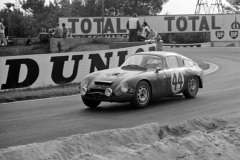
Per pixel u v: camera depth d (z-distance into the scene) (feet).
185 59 36.65
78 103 35.19
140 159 15.39
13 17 176.55
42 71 48.24
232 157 16.99
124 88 29.89
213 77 57.11
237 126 21.91
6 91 44.73
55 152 16.06
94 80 30.99
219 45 127.44
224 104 33.01
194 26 128.36
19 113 30.22
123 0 221.87
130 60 34.04
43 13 223.51
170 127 21.70
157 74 32.40
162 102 34.47
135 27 69.77
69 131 23.56
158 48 65.31
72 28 126.11
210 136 18.81
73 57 51.08
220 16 127.95
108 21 125.80
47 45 85.87
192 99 36.04
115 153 15.64
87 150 16.85
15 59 45.88
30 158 15.19
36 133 23.06
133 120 26.78
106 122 26.16
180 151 16.44
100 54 53.78
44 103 35.50
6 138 21.84
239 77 55.72
